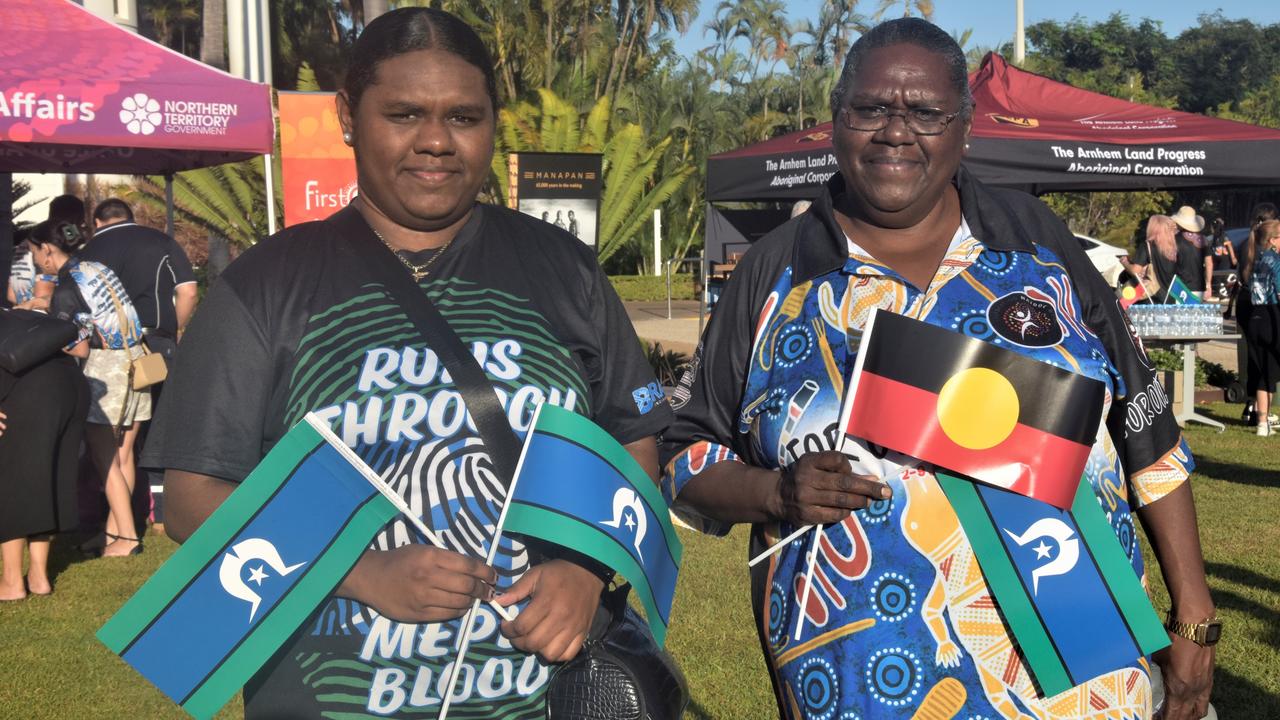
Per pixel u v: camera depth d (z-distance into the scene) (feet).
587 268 5.65
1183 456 6.18
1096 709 5.65
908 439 5.61
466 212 5.38
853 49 6.09
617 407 5.69
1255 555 17.30
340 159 24.97
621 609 5.58
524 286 5.37
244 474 4.99
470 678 5.12
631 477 5.37
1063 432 5.59
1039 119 22.54
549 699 5.19
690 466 6.56
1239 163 21.44
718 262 42.16
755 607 6.57
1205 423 30.14
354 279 5.14
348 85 5.22
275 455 4.78
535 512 4.99
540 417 5.08
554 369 5.27
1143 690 5.84
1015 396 5.60
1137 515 6.37
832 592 5.82
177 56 18.85
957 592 5.65
